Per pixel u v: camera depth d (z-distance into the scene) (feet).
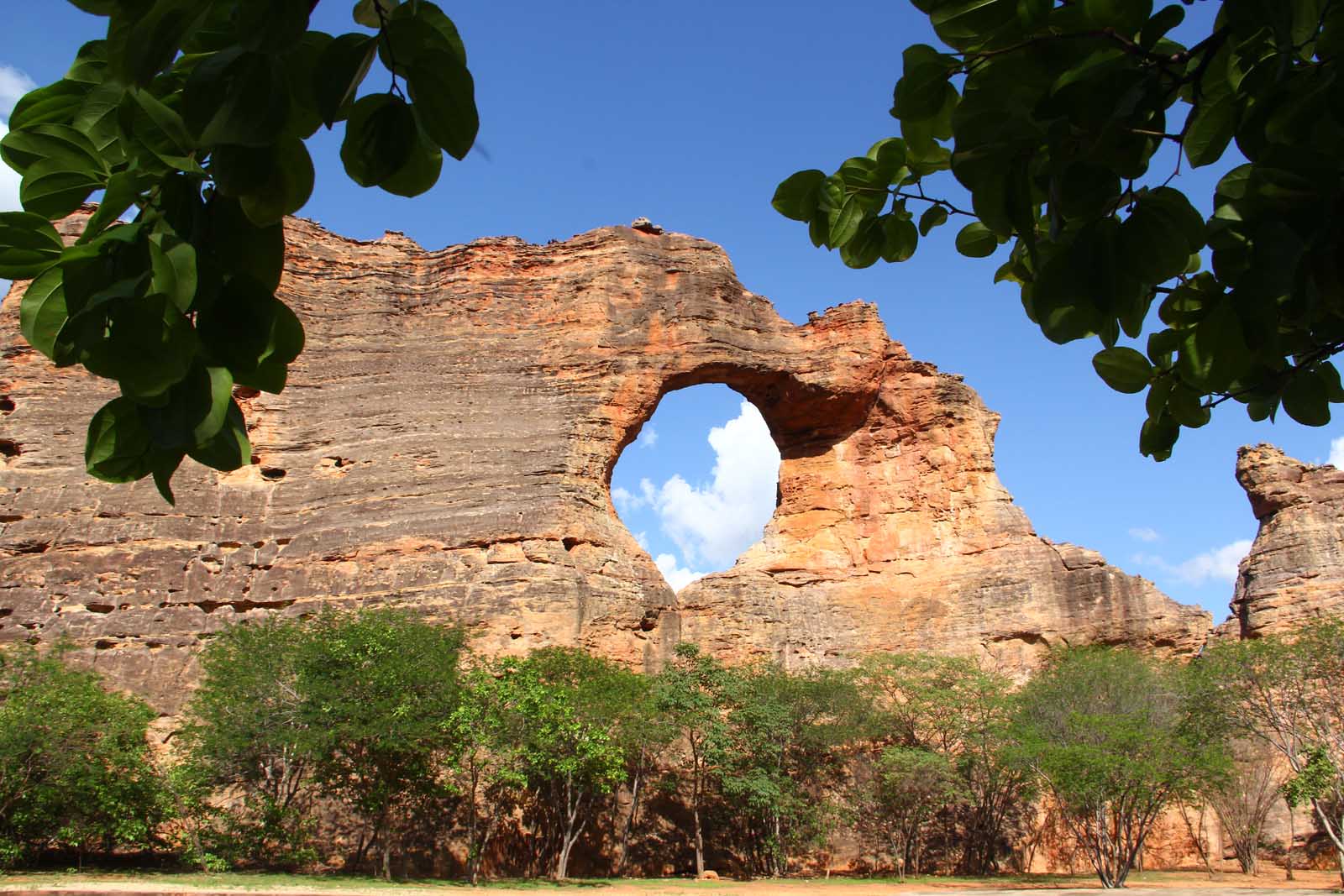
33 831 122.62
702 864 152.87
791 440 216.13
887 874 162.30
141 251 9.34
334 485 186.50
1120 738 132.36
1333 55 9.97
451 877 140.87
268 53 8.63
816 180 14.78
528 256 211.00
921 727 169.78
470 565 173.37
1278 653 148.46
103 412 9.91
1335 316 12.64
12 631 164.55
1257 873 167.22
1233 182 10.96
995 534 195.31
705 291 205.57
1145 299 13.33
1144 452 16.37
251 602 173.06
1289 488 216.13
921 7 10.77
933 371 211.41
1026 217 11.30
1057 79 10.53
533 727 132.98
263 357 10.14
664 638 183.42
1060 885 135.33
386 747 123.44
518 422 191.83
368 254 211.41
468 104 9.86
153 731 157.17
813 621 193.77
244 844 125.90
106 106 9.61
